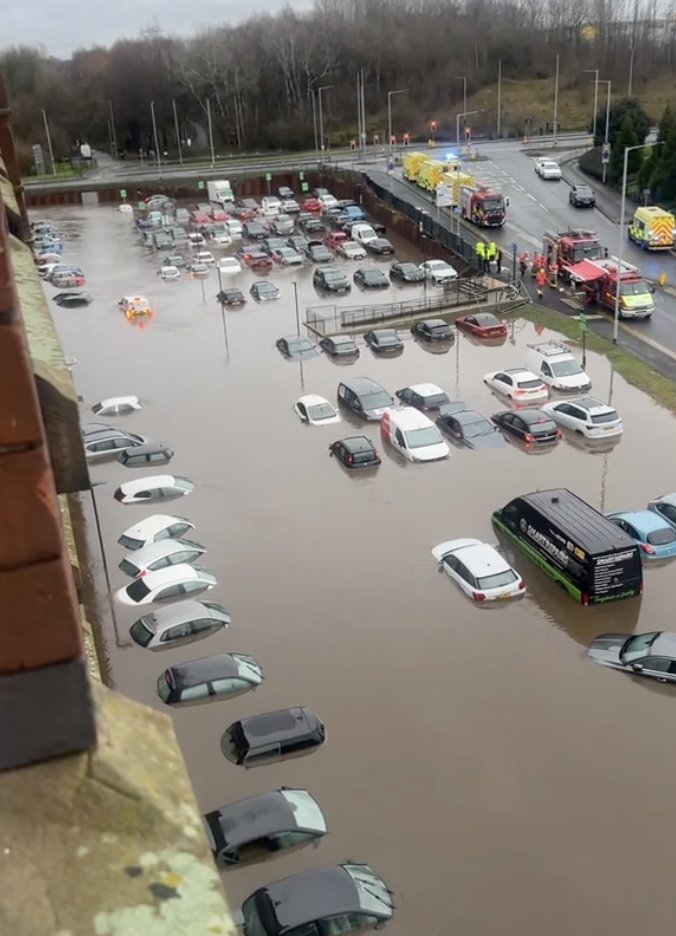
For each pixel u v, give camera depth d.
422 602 22.91
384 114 117.19
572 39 122.88
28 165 106.81
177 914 2.18
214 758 18.02
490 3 132.50
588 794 16.81
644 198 65.94
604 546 22.31
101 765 2.41
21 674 2.32
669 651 19.80
